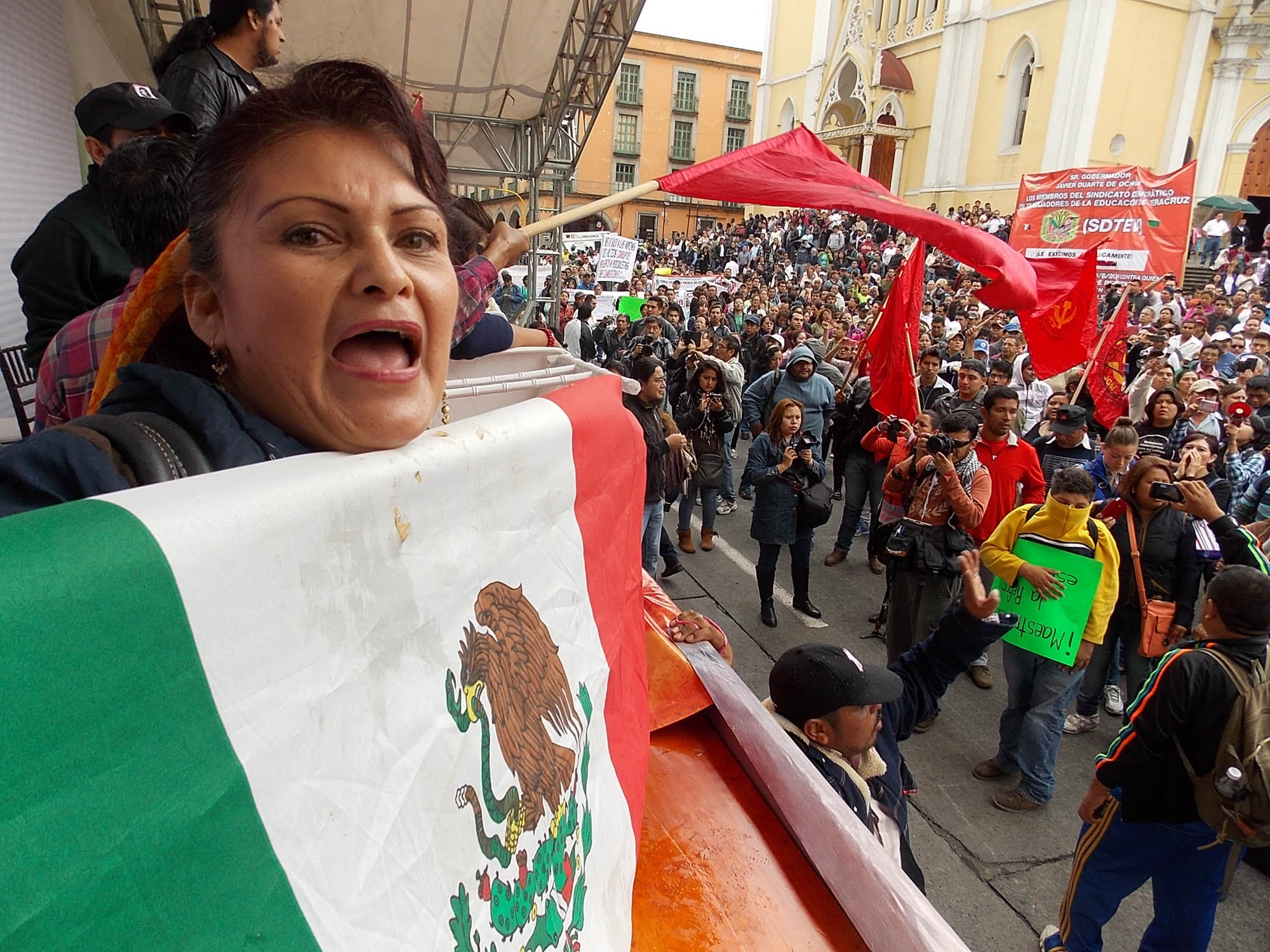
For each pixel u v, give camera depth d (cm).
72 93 504
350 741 55
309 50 594
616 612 119
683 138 4188
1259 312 1422
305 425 68
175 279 76
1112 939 300
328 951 50
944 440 383
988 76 2705
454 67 648
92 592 38
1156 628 361
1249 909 314
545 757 85
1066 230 999
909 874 202
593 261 1895
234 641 46
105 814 39
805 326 1227
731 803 143
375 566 59
